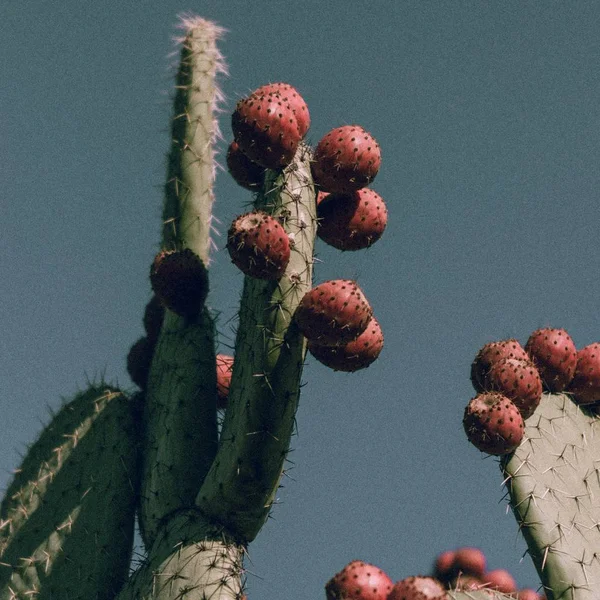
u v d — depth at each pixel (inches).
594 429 76.5
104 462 79.4
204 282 80.1
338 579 67.8
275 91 74.7
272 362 70.9
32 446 81.0
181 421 77.3
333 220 74.9
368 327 73.6
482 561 72.4
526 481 72.9
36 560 78.0
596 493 74.3
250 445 71.3
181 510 74.9
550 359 77.3
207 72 85.4
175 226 82.7
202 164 83.7
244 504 72.3
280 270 71.2
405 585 66.3
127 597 73.3
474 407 73.2
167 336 80.2
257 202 73.9
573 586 71.1
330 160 73.9
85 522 78.4
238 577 71.9
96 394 81.6
